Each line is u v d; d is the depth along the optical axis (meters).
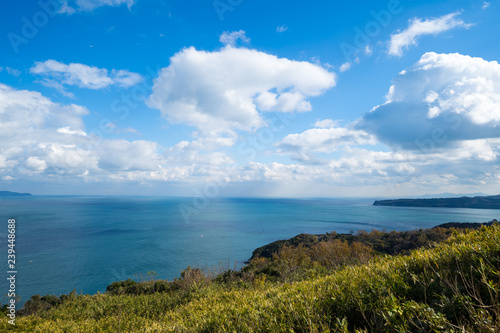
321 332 2.53
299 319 2.94
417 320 2.25
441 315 2.08
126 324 7.26
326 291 3.55
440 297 2.38
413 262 3.37
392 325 2.24
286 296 4.01
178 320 4.93
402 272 3.25
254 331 3.05
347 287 3.30
